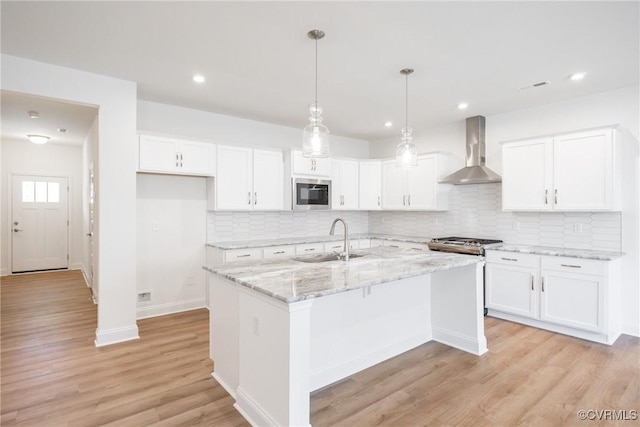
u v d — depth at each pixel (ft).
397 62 9.37
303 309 5.87
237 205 14.01
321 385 8.00
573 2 6.61
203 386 7.97
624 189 11.23
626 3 6.63
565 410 7.02
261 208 14.73
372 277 7.05
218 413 6.94
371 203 18.04
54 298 15.60
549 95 12.00
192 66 9.67
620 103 11.30
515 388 7.89
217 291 8.23
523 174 12.54
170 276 13.56
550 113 12.89
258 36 7.98
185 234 13.87
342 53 8.83
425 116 14.73
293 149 15.19
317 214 18.02
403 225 18.34
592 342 10.56
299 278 6.95
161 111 13.12
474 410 7.05
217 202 13.51
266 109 13.85
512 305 12.26
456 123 15.85
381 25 7.48
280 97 12.34
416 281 10.36
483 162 14.58
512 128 13.93
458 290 10.17
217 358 8.27
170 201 13.52
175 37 8.05
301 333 5.85
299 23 7.41
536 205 12.21
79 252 22.99
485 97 12.22
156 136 12.00
